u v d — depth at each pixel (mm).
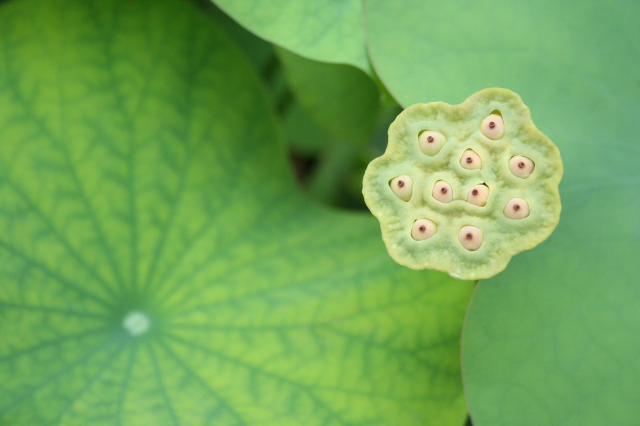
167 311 932
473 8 886
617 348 862
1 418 890
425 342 915
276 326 923
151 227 944
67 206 934
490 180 833
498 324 868
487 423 861
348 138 1046
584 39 887
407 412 904
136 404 897
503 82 879
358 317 921
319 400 903
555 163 830
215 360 914
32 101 935
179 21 951
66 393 899
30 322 914
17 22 937
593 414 859
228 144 963
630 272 867
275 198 972
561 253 870
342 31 894
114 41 945
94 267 934
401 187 831
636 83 887
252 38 1100
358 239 954
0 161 930
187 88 955
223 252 949
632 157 879
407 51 881
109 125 943
